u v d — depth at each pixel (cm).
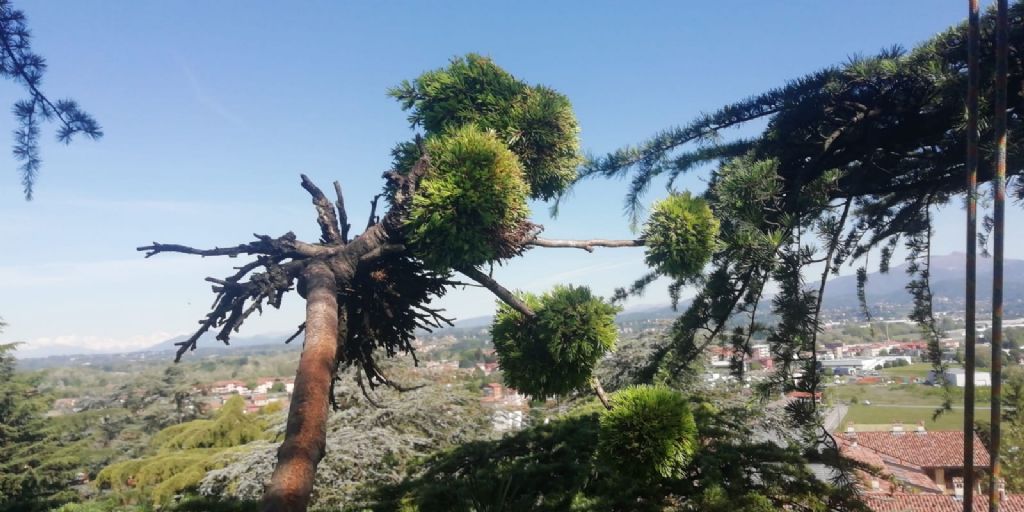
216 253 201
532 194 278
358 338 251
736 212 319
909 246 445
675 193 287
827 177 353
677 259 263
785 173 386
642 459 233
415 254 226
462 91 270
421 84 278
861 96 369
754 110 394
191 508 337
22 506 825
